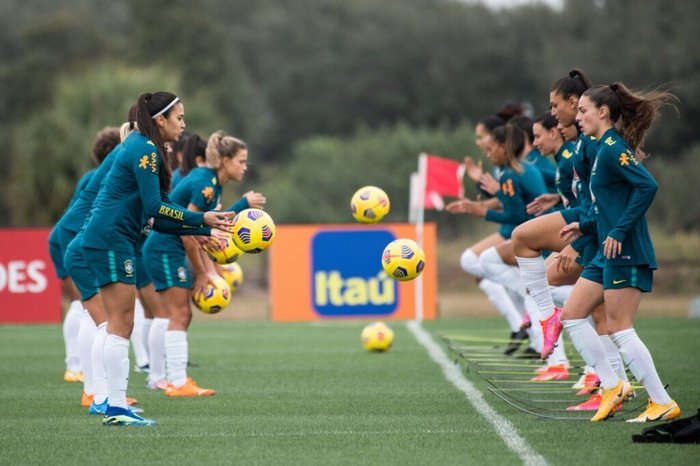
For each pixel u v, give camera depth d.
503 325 54.28
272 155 189.38
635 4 133.75
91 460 20.91
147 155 24.55
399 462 20.25
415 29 188.25
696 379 31.88
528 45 181.50
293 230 58.94
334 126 189.12
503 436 22.81
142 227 25.50
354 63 189.88
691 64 125.56
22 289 57.03
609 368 24.59
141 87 86.94
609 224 23.64
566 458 20.34
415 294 58.69
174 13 154.50
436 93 184.88
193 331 53.31
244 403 28.70
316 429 24.17
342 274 58.69
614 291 23.41
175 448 22.00
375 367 37.09
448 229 107.12
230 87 156.38
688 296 77.69
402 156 121.56
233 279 36.16
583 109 23.92
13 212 91.50
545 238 26.53
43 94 153.88
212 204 30.70
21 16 193.12
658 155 126.25
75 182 82.12
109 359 25.08
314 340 47.88
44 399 30.33
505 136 35.03
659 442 21.69
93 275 24.98
